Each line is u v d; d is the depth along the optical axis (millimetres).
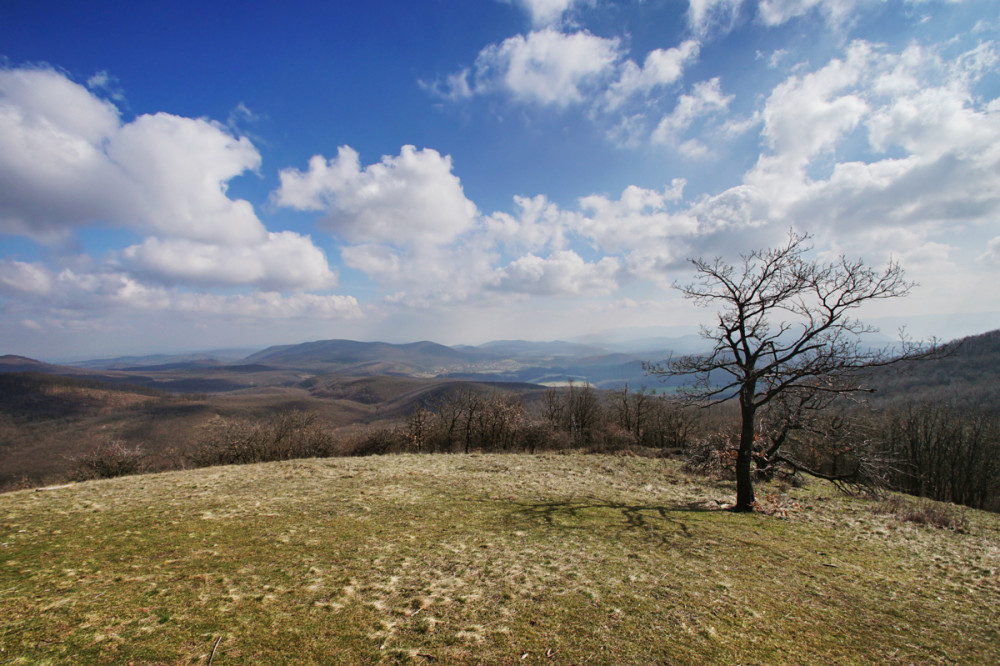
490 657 6395
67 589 7930
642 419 64750
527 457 33031
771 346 17312
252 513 13555
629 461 32562
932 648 7547
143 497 15336
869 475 18266
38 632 6430
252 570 9227
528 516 15000
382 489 18188
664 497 20250
